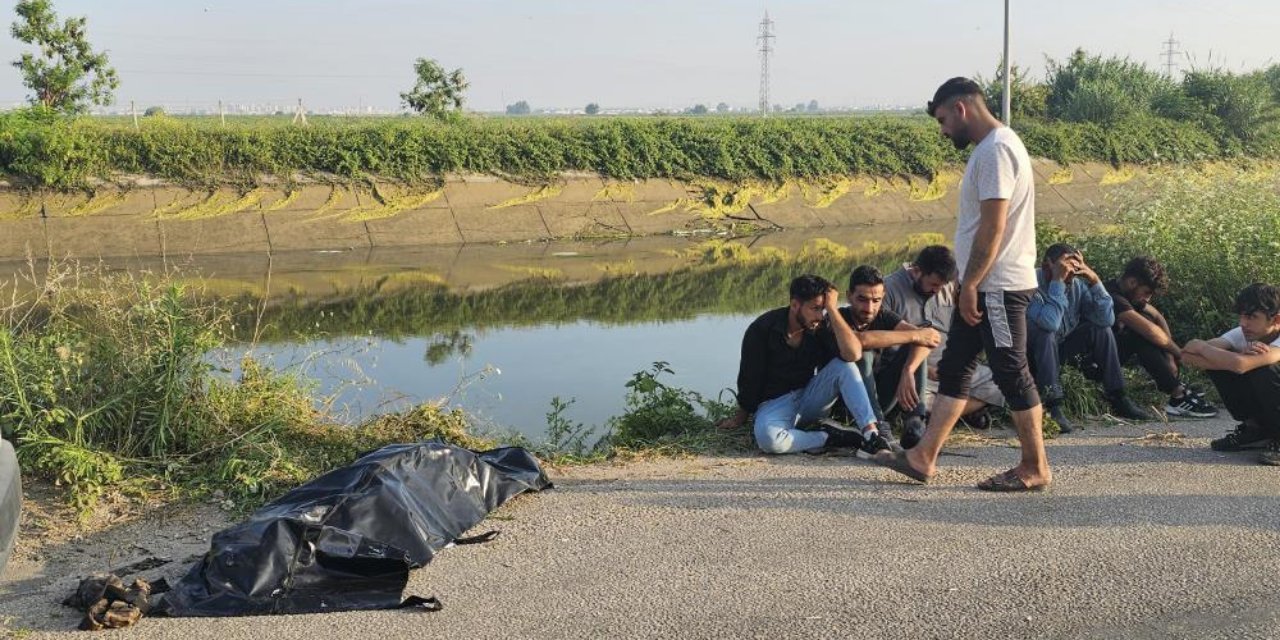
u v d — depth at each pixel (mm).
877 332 6223
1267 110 35594
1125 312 7004
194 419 5766
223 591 4023
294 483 5398
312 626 3846
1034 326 6613
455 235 23500
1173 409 6965
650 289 16891
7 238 20188
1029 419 5230
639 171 27297
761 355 6254
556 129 27688
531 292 16625
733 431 6516
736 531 4809
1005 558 4441
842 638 3729
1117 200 14430
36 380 5672
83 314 6359
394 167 24594
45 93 26641
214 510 5164
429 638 3746
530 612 3961
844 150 30016
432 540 4594
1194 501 5133
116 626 3852
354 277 18312
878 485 5469
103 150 22109
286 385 6449
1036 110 36500
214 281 17578
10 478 4074
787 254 21672
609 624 3854
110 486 5328
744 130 29688
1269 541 4594
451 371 10188
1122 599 4027
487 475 5188
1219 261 8930
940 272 6547
